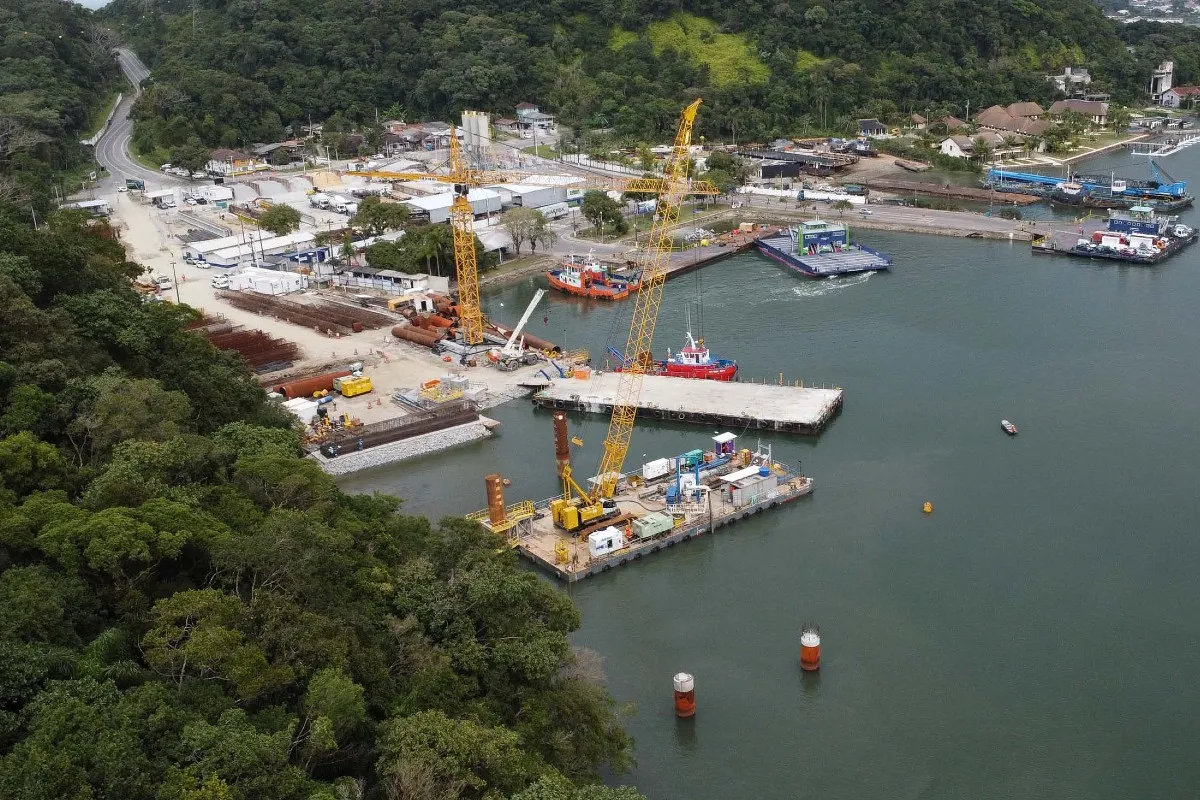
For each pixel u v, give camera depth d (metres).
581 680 132.25
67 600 109.38
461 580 131.12
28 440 134.62
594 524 198.50
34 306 172.25
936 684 154.75
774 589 179.75
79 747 87.94
